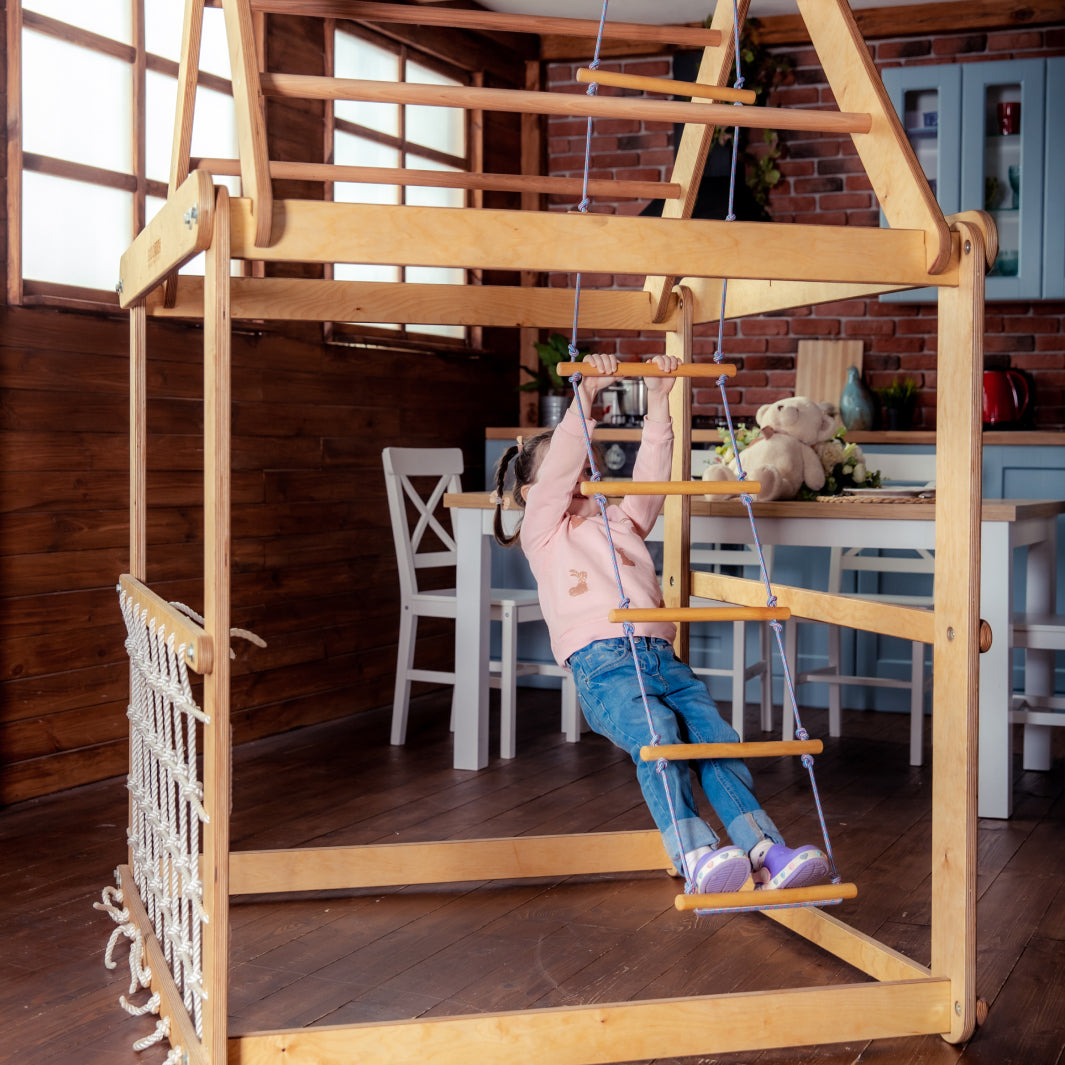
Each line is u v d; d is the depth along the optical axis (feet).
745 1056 6.22
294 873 8.41
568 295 8.68
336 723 14.25
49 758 10.93
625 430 15.84
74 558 11.09
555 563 7.56
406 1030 5.73
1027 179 15.66
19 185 10.36
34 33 10.74
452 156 16.85
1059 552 14.58
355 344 14.80
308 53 13.94
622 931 7.86
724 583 8.57
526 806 10.63
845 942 7.28
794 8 16.96
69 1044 6.26
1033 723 11.84
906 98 16.17
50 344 10.77
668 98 17.75
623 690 7.02
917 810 10.62
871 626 7.05
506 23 7.02
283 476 13.66
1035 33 16.58
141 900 7.63
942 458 6.45
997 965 7.32
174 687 6.19
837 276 6.17
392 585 15.61
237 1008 6.62
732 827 6.52
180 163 7.46
